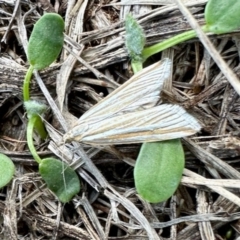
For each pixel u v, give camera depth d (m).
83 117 0.05
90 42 0.05
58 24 0.05
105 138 0.05
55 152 0.05
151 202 0.05
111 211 0.05
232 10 0.05
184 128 0.05
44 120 0.05
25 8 0.05
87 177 0.05
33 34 0.05
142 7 0.05
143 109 0.05
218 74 0.05
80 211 0.05
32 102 0.05
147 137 0.05
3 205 0.05
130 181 0.05
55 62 0.05
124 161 0.05
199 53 0.05
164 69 0.05
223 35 0.05
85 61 0.05
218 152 0.05
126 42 0.05
